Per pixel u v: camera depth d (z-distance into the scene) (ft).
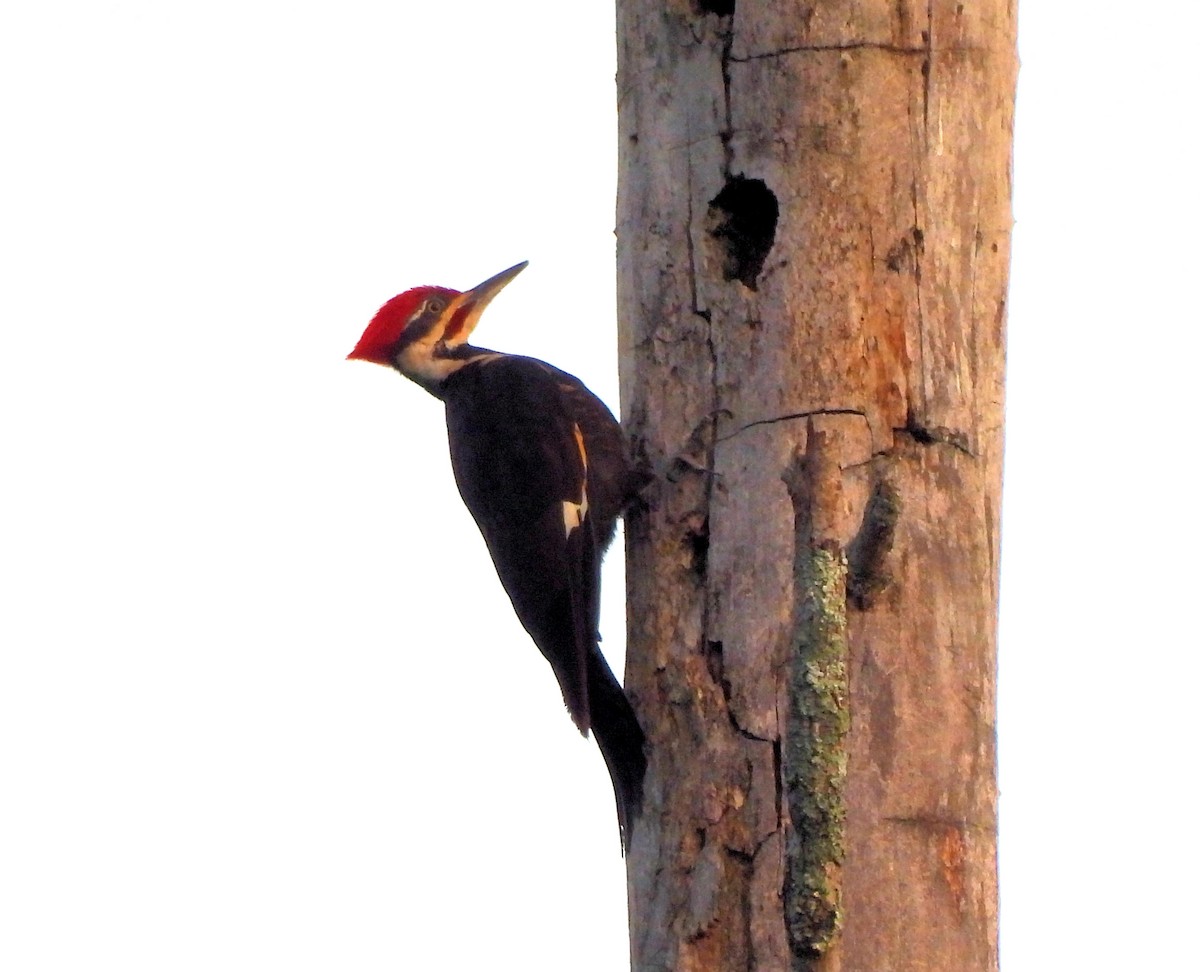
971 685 32.48
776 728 32.53
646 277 36.09
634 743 34.37
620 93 37.24
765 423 33.76
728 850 32.53
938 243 34.09
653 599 34.71
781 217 34.17
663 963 32.73
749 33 34.78
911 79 34.35
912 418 33.45
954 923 31.32
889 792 31.48
